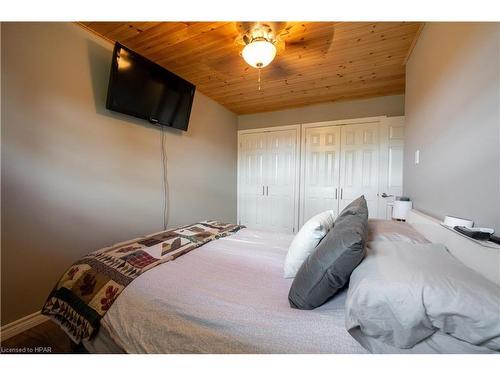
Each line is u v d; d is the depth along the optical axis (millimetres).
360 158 3244
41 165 1553
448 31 1199
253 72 2500
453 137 1125
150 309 906
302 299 847
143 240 1585
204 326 805
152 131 2416
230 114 3871
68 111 1695
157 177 2490
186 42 1957
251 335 742
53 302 1103
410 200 2004
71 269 1193
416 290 618
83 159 1799
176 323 833
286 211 3766
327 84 2771
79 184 1773
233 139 3984
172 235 1727
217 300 925
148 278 1087
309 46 1969
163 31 1812
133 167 2217
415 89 1871
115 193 2047
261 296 965
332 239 835
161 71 2172
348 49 2012
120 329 899
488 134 834
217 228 2041
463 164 1021
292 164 3703
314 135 3541
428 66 1536
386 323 636
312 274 823
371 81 2676
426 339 631
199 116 3139
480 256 757
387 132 3070
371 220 1677
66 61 1675
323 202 3496
